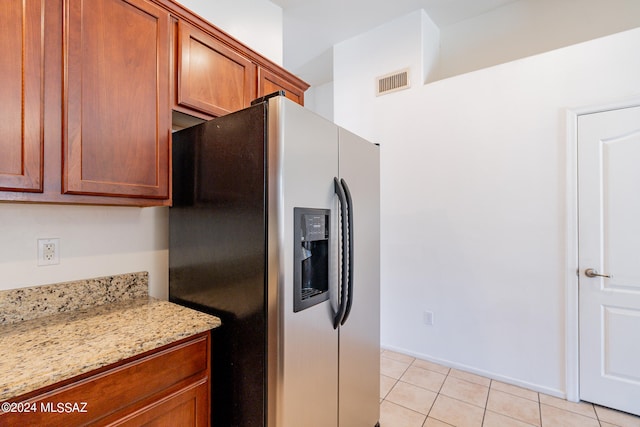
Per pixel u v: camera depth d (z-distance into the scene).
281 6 2.67
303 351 1.23
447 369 2.54
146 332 1.10
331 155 1.42
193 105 1.49
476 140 2.46
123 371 0.96
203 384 1.20
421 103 2.75
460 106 2.54
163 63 1.36
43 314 1.29
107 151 1.18
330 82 4.45
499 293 2.36
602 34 2.40
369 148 1.79
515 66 2.30
